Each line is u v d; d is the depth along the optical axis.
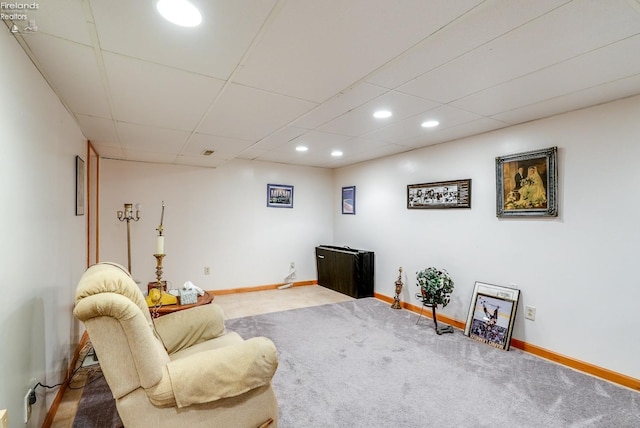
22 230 1.42
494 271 3.15
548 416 1.93
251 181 5.08
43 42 1.43
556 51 1.60
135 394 1.30
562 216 2.63
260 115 2.56
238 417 1.48
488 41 1.50
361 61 1.68
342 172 5.56
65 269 2.22
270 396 1.58
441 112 2.56
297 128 3.00
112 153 3.88
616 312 2.33
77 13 1.22
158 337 1.79
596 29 1.40
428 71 1.81
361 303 4.41
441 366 2.56
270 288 5.25
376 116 2.66
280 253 5.34
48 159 1.83
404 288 4.22
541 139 2.75
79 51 1.52
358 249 5.10
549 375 2.42
